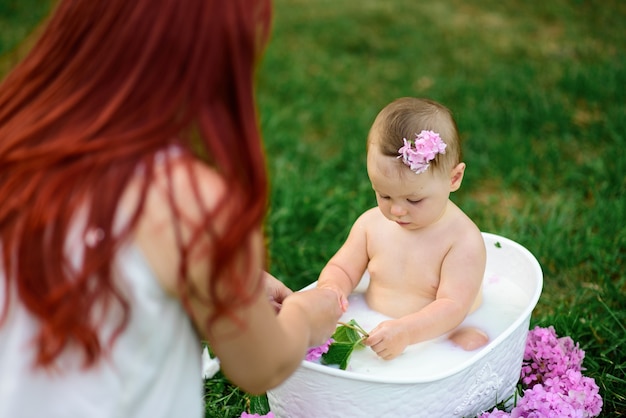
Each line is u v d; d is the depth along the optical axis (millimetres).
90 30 1195
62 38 1223
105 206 1133
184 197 1144
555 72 5031
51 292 1161
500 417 1890
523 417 1939
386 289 2164
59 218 1144
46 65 1234
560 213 3334
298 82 4992
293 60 5438
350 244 2236
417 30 6000
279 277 2883
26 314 1226
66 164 1154
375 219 2207
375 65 5379
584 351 2426
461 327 2113
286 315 1429
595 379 2275
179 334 1283
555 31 5918
